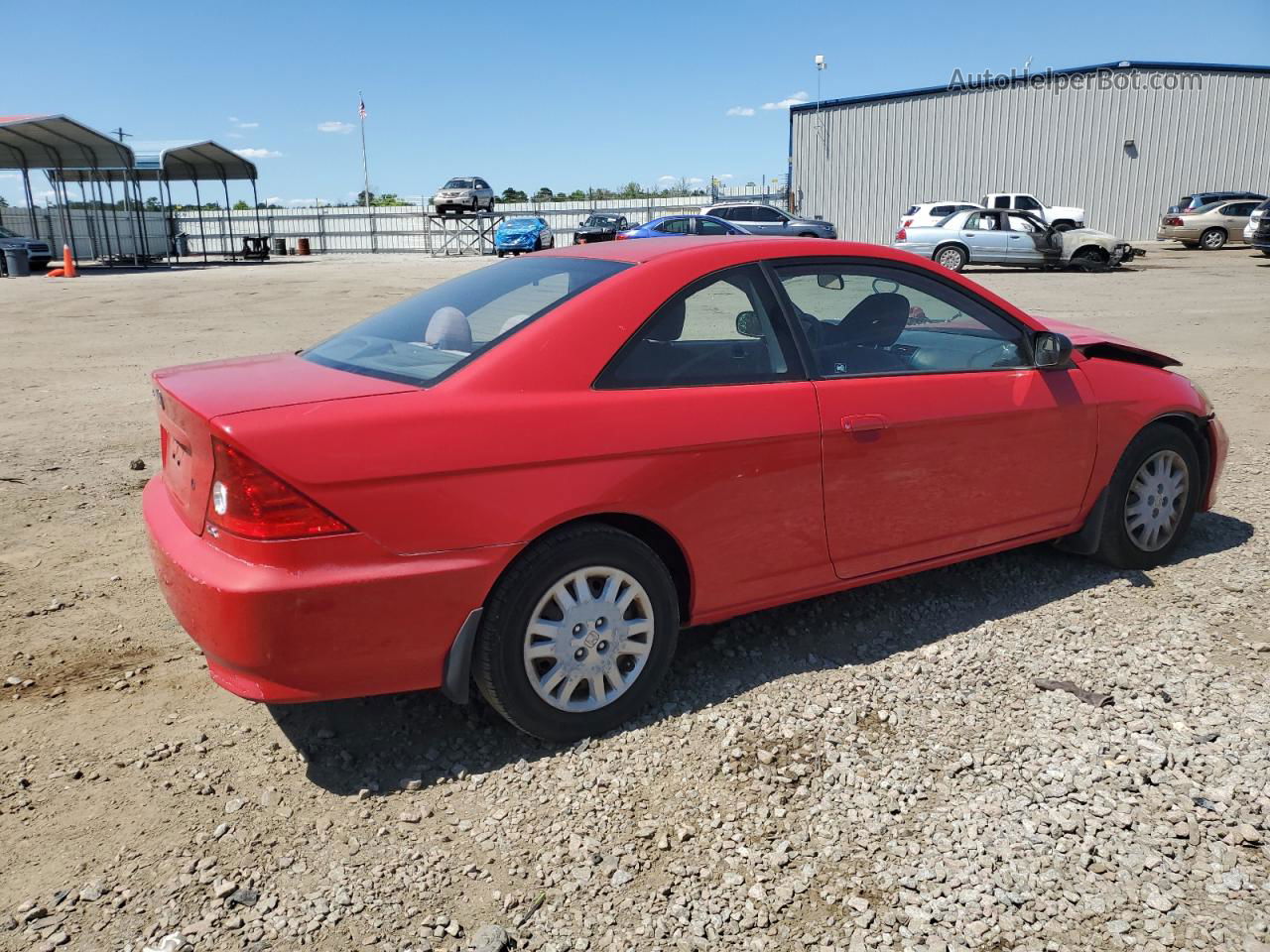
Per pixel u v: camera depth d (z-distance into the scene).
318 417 2.65
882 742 3.09
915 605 4.11
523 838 2.66
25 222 38.25
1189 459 4.47
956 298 3.91
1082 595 4.19
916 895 2.41
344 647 2.70
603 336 3.06
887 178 39.09
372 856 2.59
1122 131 36.34
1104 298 17.42
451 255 44.62
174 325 15.26
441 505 2.74
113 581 4.47
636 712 3.23
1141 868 2.49
